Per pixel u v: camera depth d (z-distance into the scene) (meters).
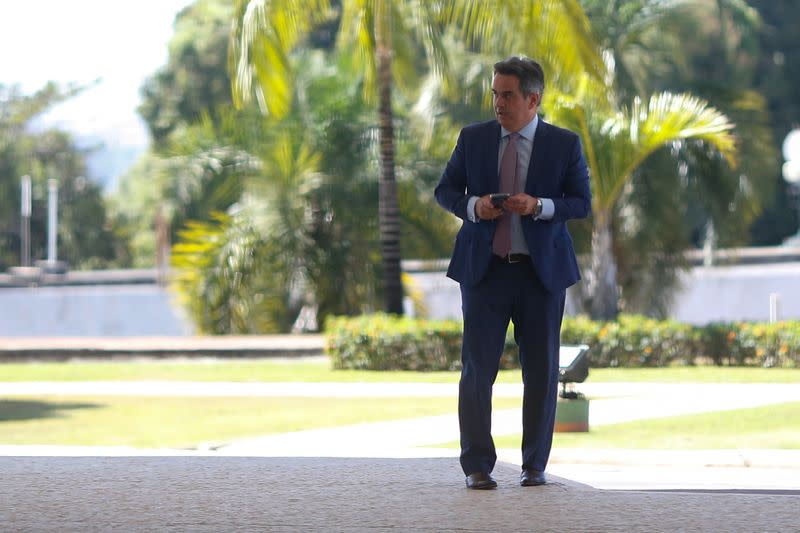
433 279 28.33
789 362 17.77
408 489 6.24
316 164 25.69
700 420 11.23
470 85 25.31
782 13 59.56
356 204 26.12
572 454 8.59
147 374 17.75
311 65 26.73
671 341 18.14
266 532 5.16
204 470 6.91
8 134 75.69
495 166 6.43
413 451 8.24
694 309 40.03
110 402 13.77
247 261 25.14
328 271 25.73
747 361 18.08
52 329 39.94
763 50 58.97
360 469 6.99
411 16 21.83
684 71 26.06
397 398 13.95
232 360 20.47
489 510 5.65
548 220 6.28
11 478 6.56
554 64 19.14
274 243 25.42
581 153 6.46
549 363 6.42
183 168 26.48
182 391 15.03
